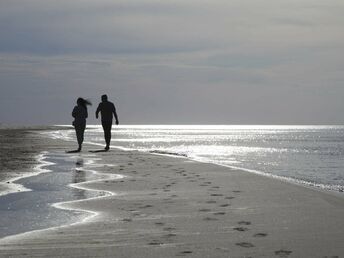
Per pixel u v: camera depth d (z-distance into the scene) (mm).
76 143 36562
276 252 6820
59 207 10336
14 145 33344
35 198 11469
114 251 6891
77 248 7047
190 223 8695
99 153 25750
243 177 15391
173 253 6781
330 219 9008
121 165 19344
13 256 6660
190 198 11391
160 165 19375
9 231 8156
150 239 7566
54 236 7770
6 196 11758
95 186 13469
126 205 10531
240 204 10570
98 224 8656
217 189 12820
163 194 12039
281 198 11336
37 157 23000
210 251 6883
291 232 7988
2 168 18000
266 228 8281
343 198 11320
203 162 20656
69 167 18484
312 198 11320
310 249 6965
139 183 14070
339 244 7219
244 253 6781
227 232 8008
